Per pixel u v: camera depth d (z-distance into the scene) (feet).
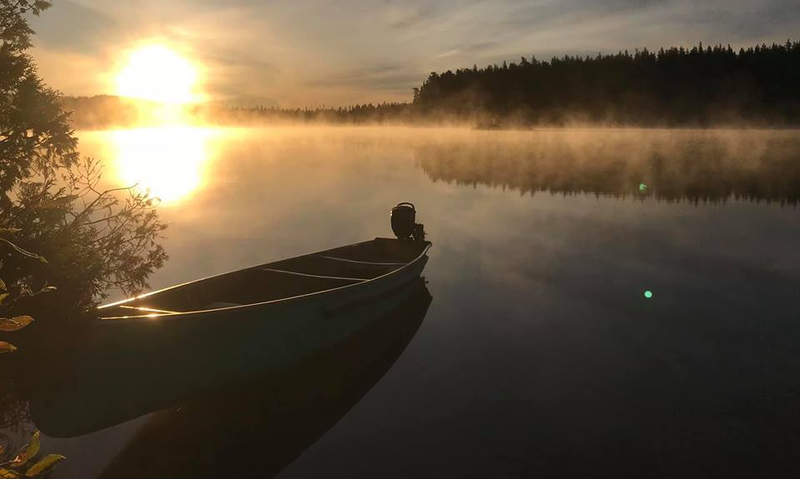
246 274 24.16
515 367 19.92
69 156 14.94
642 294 28.32
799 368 19.30
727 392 17.61
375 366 20.21
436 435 15.48
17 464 7.64
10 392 13.71
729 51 410.72
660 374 19.06
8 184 13.71
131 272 16.56
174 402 16.31
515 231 46.24
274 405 17.58
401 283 26.08
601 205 61.11
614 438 15.07
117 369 14.83
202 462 14.49
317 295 19.65
